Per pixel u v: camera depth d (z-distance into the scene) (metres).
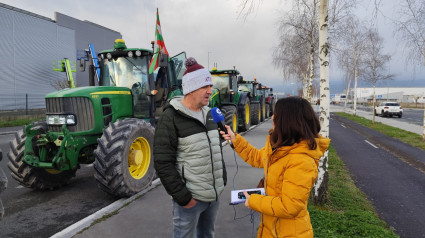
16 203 4.40
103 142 4.14
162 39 5.44
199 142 1.98
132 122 4.51
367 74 22.72
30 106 27.08
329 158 7.60
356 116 26.73
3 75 24.56
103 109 4.71
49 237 3.18
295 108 1.63
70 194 4.83
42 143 4.23
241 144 2.18
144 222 3.44
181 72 6.98
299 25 13.64
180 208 2.02
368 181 5.76
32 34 27.39
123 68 5.81
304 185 1.54
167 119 1.95
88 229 3.26
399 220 3.88
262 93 19.59
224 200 4.21
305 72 23.03
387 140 11.50
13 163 4.57
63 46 31.47
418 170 6.66
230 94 11.34
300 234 1.65
